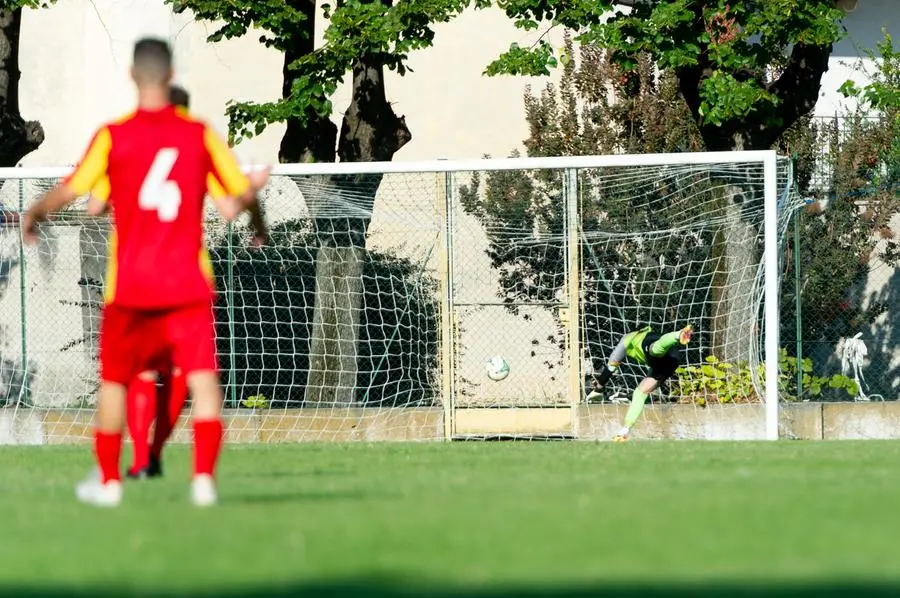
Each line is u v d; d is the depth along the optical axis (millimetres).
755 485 24859
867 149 70188
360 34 59031
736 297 62656
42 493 24906
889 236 71375
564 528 17219
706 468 31438
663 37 58688
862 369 71312
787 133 71812
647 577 13242
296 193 67875
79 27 84750
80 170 21516
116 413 22031
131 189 21422
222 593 12242
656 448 43500
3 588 12867
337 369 64438
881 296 71500
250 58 84250
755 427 59656
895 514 18875
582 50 75688
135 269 21312
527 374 71000
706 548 15344
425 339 67812
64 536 16906
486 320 71125
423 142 84438
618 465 33000
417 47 59312
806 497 21688
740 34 59625
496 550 15219
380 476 29312
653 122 73500
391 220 68312
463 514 19016
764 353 64125
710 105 59594
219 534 16734
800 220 70062
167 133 21625
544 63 59344
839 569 13734
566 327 68500
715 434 59906
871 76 77312
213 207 66812
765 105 62469
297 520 18297
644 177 67375
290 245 67500
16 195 67750
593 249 69062
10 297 70250
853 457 36375
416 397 67812
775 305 57125
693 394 61875
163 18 83438
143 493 23812
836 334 70812
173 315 21531
